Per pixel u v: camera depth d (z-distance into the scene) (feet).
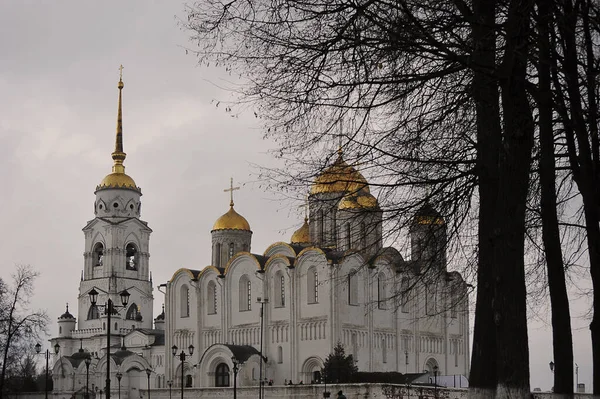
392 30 73.36
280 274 362.33
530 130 71.82
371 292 353.51
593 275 87.81
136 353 427.33
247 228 424.46
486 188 77.66
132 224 513.45
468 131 88.79
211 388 322.96
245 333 369.71
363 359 345.72
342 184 87.15
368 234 90.74
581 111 81.35
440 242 92.89
